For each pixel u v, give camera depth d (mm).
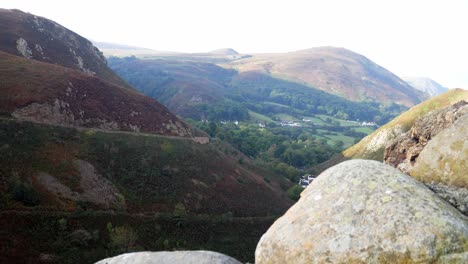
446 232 7320
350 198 8570
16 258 38375
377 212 8039
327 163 130750
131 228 51219
